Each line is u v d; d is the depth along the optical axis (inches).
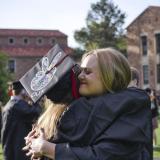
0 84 2079.2
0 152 604.4
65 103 129.5
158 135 904.3
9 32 3287.4
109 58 125.4
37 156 122.0
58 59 128.3
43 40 3331.7
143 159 122.6
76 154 115.6
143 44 2391.7
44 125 128.6
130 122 116.4
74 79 128.7
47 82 127.1
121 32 2950.3
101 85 125.3
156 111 679.7
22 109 354.0
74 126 121.1
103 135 115.9
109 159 113.7
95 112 118.8
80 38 2915.8
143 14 2386.8
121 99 118.5
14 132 361.4
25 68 3191.4
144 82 2381.9
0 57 2284.7
